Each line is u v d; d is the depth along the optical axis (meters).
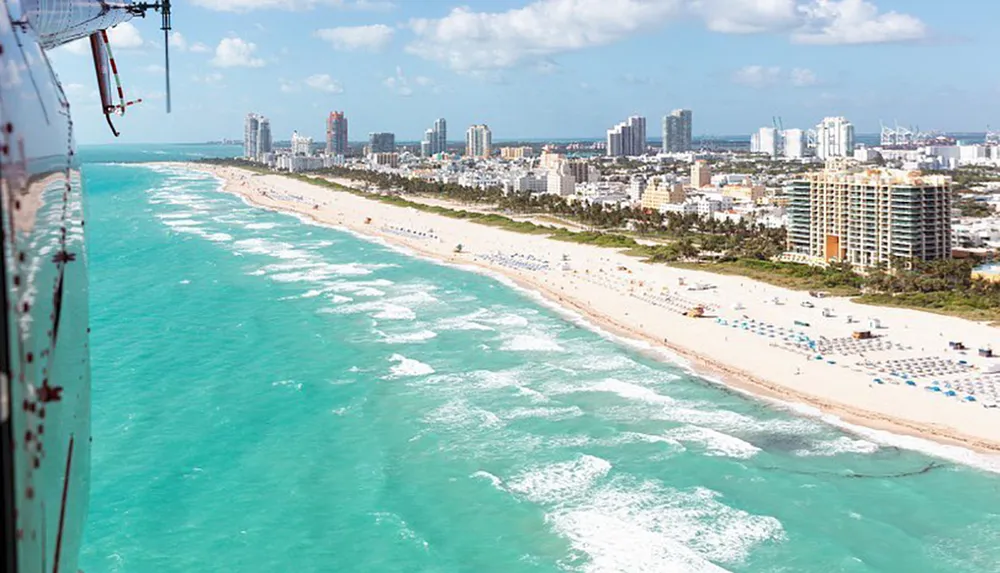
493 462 92.06
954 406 107.12
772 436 99.56
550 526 77.75
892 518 79.00
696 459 92.38
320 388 117.56
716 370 125.75
